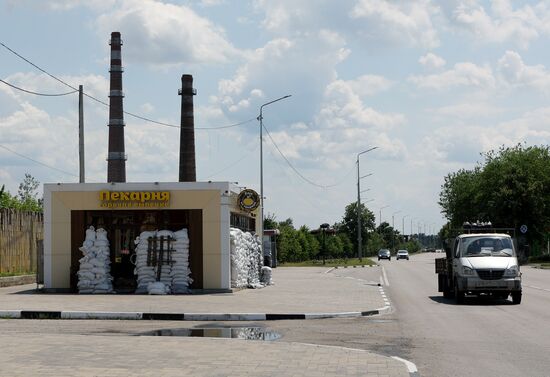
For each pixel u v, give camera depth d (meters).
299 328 17.98
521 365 11.95
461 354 13.26
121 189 30.59
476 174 110.12
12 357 12.34
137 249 30.11
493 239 27.34
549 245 104.12
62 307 22.30
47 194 30.80
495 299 28.66
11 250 35.91
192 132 73.50
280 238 85.44
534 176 93.19
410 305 25.56
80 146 40.62
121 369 11.12
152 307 22.53
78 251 30.59
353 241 153.38
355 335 16.39
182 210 30.83
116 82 71.38
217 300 25.89
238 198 34.12
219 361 11.96
